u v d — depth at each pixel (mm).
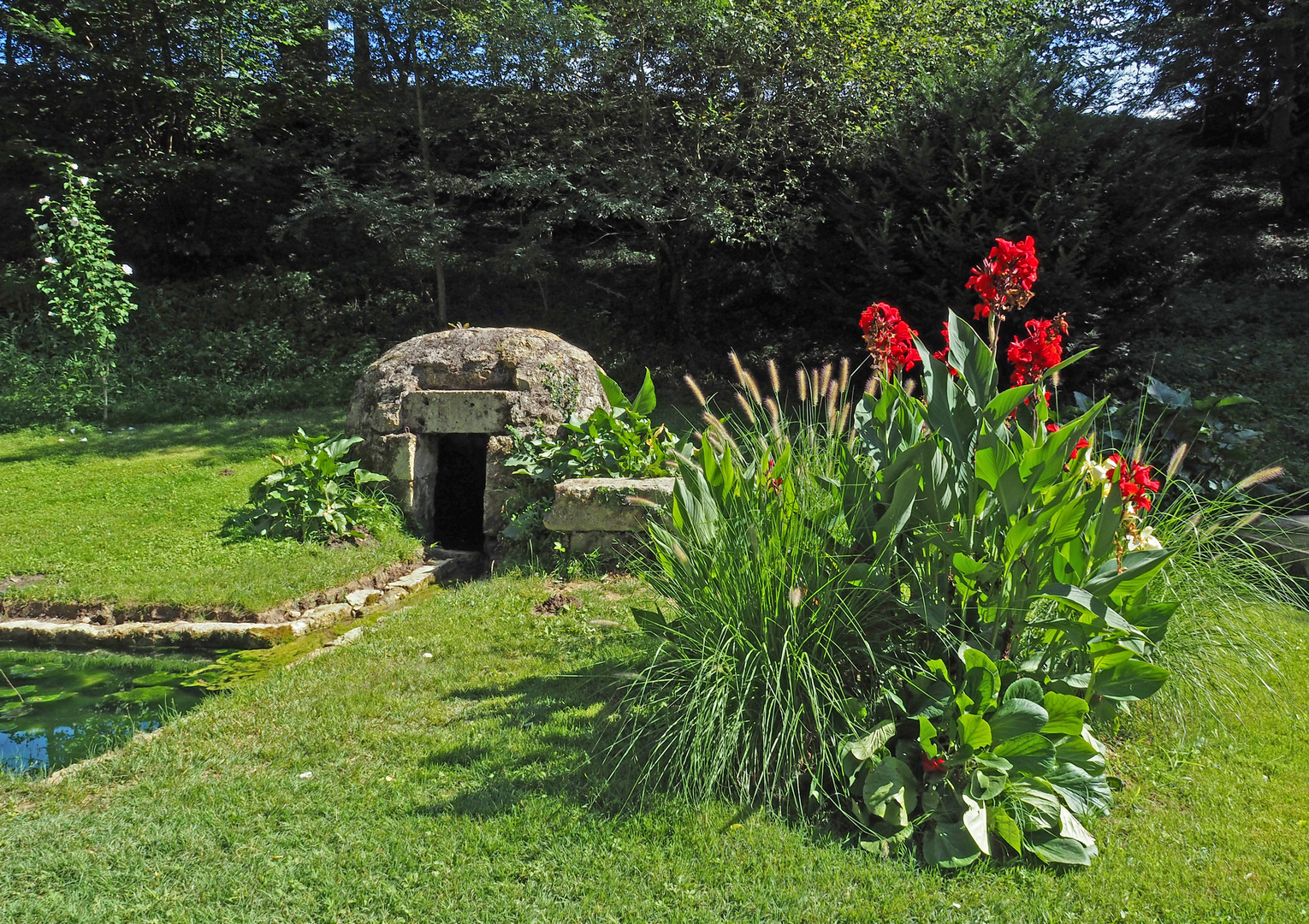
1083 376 10367
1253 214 16328
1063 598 2975
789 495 3709
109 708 4555
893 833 3088
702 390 12641
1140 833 3148
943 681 3281
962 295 10164
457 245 16359
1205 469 6801
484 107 13406
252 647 5445
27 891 2846
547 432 7445
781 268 13008
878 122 10891
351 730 3945
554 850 3016
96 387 11523
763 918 2689
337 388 12547
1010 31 12961
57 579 6109
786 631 3396
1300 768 3594
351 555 6617
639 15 11367
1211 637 3902
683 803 3256
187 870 2941
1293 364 10344
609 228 16734
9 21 13852
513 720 3982
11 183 16000
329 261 16828
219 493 7898
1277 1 14422
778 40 11273
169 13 14695
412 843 3059
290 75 16000
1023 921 2684
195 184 16094
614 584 6031
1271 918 2684
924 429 3725
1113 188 9898
